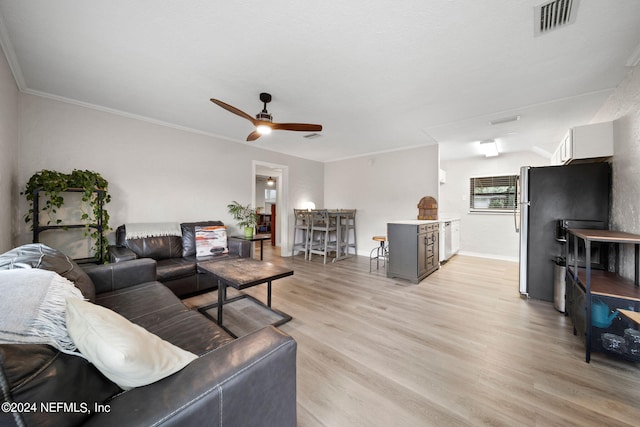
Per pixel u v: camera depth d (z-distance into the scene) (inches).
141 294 73.8
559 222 104.2
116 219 120.2
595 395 55.0
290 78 89.0
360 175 221.5
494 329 85.0
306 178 231.5
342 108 115.0
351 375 61.9
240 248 132.6
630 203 81.4
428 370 63.8
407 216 193.2
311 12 59.3
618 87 92.8
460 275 152.5
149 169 130.5
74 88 97.0
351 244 225.3
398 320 91.8
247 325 86.8
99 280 74.9
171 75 87.4
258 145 184.1
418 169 186.9
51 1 55.5
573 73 85.5
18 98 94.0
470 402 53.4
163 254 118.9
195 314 62.2
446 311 99.7
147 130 129.6
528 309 101.4
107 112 116.8
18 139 93.9
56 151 103.9
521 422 48.3
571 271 92.0
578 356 69.5
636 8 57.2
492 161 212.5
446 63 80.0
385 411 51.1
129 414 23.1
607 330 65.9
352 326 87.1
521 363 66.6
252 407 31.4
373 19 61.5
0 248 77.4
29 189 92.0
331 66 81.7
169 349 30.7
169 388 26.4
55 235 104.0
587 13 59.1
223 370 29.6
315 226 214.8
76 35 67.2
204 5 57.2
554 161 166.2
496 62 79.5
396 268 144.7
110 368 24.3
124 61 79.3
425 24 63.2
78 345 26.0
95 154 113.8
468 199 222.5
